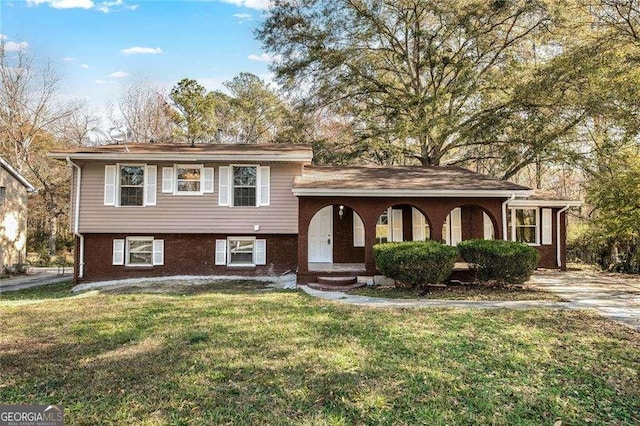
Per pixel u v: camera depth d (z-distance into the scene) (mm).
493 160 22562
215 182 14570
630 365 5141
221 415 3861
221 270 14570
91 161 14242
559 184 26750
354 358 5309
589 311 8102
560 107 16625
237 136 36062
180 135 30297
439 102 18781
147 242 14656
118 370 4941
